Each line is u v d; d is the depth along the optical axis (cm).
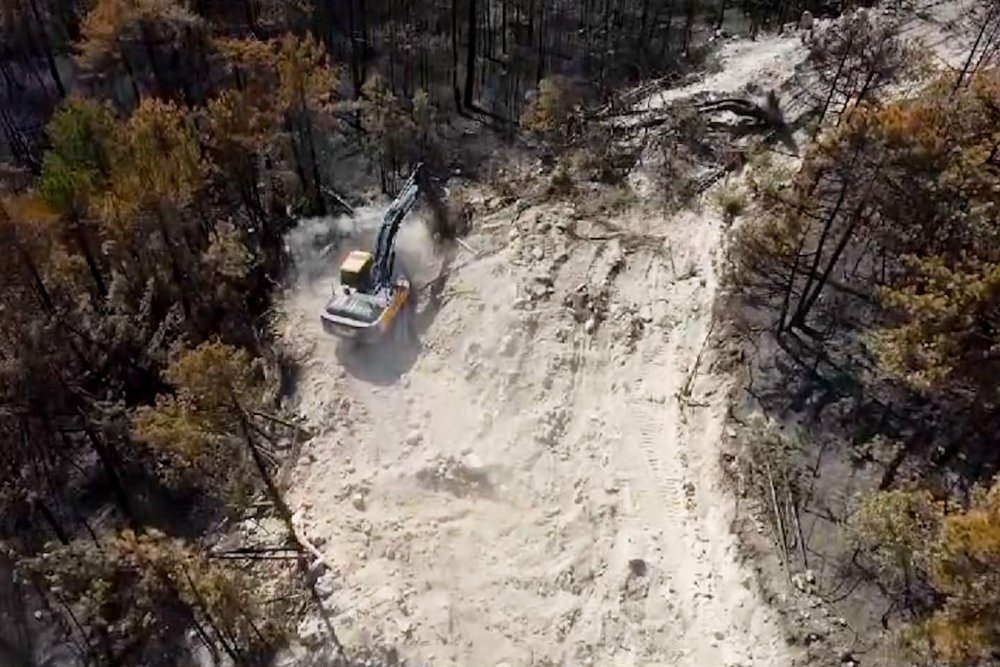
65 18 6197
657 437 3450
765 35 6012
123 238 4034
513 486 3431
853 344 3366
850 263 3559
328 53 5756
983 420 2909
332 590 3122
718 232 4156
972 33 4884
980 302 2488
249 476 3547
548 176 4822
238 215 4625
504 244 4356
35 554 3541
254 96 4459
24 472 3819
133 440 3581
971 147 2925
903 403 3122
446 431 3656
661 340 3822
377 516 3366
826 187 3494
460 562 3184
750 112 4850
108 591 3125
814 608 2686
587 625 2948
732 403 3359
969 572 2086
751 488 3052
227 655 3080
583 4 6444
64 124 4100
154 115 4131
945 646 2133
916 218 2988
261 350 4053
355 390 3816
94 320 4034
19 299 3919
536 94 5581
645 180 4625
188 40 5094
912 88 4203
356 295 3956
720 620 2822
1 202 3934
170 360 3697
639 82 5700
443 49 6203
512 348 3878
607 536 3172
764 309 3625
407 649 2919
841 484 2962
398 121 5094
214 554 3256
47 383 3822
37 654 3294
